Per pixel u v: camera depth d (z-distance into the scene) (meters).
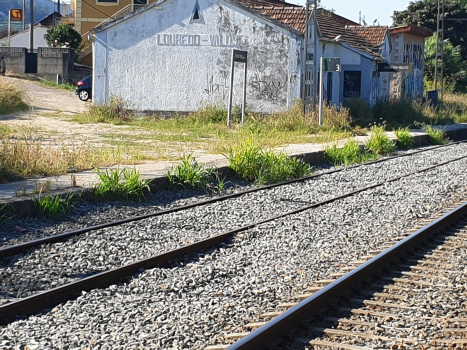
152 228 10.33
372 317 6.33
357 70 36.22
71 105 34.50
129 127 26.14
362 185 15.48
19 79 44.78
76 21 53.41
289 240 9.77
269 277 7.86
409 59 51.84
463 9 74.44
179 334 5.91
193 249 8.92
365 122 31.06
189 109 31.34
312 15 29.34
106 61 31.62
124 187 12.63
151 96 31.55
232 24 30.67
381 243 9.61
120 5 52.78
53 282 7.50
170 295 7.17
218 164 15.96
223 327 6.16
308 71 31.03
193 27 31.02
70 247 8.90
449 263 8.32
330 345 5.53
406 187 14.91
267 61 30.52
